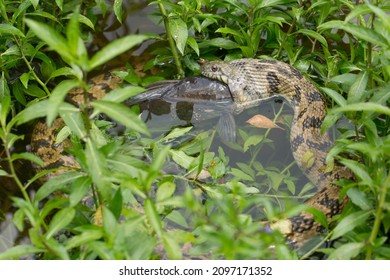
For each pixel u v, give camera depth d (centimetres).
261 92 615
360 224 397
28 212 365
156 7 697
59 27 637
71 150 409
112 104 336
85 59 315
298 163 555
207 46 638
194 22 588
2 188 534
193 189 510
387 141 392
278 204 507
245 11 602
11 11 591
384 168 411
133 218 358
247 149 553
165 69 649
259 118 592
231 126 588
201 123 602
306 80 605
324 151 546
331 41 657
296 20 620
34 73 566
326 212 482
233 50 646
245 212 496
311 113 579
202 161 482
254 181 528
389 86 439
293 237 467
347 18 403
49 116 310
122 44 314
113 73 604
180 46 569
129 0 703
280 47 628
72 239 363
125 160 374
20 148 576
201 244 427
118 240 348
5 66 585
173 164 538
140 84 624
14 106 598
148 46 673
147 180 340
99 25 686
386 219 399
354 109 376
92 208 475
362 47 596
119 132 578
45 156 557
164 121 599
